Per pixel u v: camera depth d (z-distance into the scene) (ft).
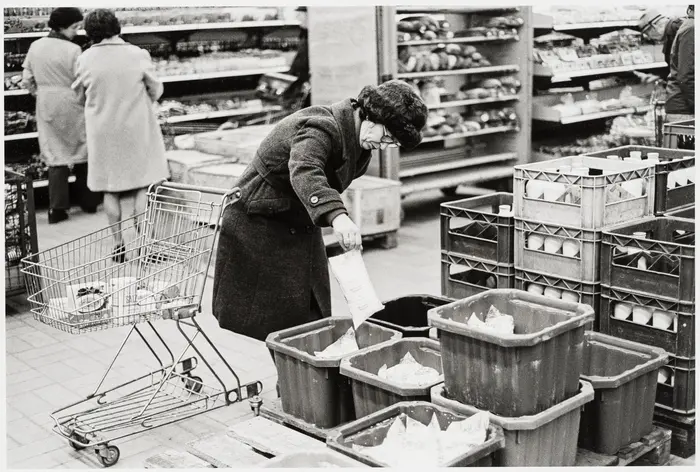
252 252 11.31
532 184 11.89
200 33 26.63
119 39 20.58
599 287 11.43
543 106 28.84
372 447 8.75
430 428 8.87
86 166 25.67
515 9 26.96
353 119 10.44
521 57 27.20
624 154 14.94
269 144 10.94
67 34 24.04
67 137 24.14
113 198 21.08
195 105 25.79
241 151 21.30
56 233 23.43
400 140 10.33
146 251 12.21
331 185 10.71
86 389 13.46
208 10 25.23
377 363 10.71
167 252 11.97
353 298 9.67
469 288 12.81
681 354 10.61
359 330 11.62
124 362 14.65
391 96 10.11
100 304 11.06
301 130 10.37
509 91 27.37
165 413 11.96
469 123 26.66
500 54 27.78
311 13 23.71
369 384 9.98
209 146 22.33
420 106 10.19
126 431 11.87
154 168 21.13
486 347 9.02
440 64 25.34
